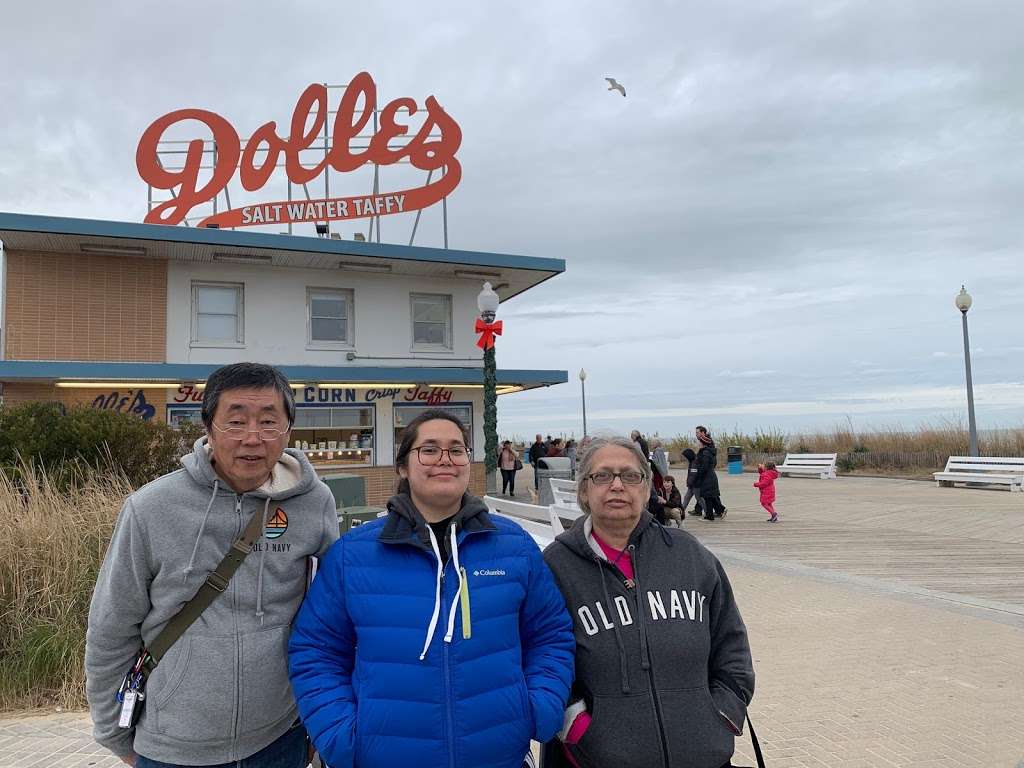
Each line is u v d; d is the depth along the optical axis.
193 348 17.44
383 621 2.25
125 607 2.23
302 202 18.47
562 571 2.67
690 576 2.66
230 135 18.16
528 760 2.47
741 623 2.77
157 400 16.88
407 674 2.20
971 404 21.34
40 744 4.30
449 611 2.27
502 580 2.37
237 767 2.29
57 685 5.13
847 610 7.10
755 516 15.53
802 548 11.09
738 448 31.91
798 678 5.20
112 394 16.52
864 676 5.22
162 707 2.23
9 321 15.95
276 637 2.33
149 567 2.25
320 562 2.45
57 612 5.57
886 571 9.16
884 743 4.11
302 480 2.44
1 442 9.89
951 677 5.16
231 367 2.36
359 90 19.05
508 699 2.25
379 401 18.89
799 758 3.95
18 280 16.09
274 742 2.41
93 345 16.53
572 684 2.55
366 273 19.33
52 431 10.23
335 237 20.94
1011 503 16.31
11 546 5.76
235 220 18.17
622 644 2.51
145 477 10.50
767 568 9.37
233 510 2.32
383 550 2.35
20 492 7.17
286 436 2.39
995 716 4.46
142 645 2.33
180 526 2.26
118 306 16.83
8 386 15.85
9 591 5.66
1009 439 25.66
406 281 19.77
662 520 12.53
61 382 16.06
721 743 2.46
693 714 2.46
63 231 15.12
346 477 8.80
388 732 2.16
